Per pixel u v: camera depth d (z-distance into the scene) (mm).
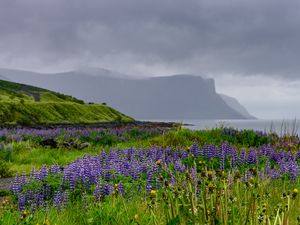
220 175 4695
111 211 6441
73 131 37656
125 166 12578
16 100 98500
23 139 33062
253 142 22969
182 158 14961
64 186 11250
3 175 18094
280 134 22906
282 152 16531
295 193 4125
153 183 10141
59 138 31953
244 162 14523
